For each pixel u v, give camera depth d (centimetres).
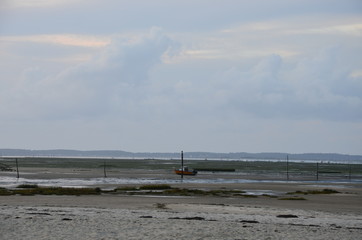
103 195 5294
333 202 5000
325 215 3616
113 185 7688
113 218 2888
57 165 18162
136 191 6100
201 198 5119
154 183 8544
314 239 2309
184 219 2952
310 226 2811
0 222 2575
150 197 5134
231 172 15100
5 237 2148
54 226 2486
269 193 6438
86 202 4294
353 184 9531
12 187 6869
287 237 2342
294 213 3703
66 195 5169
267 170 17038
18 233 2255
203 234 2361
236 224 2766
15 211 3231
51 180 9031
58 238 2148
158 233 2344
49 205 3906
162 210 3659
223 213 3538
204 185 8038
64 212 3253
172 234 2325
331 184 9369
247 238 2284
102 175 11056
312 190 7181
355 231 2628
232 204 4416
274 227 2691
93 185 7644
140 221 2761
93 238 2169
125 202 4378
